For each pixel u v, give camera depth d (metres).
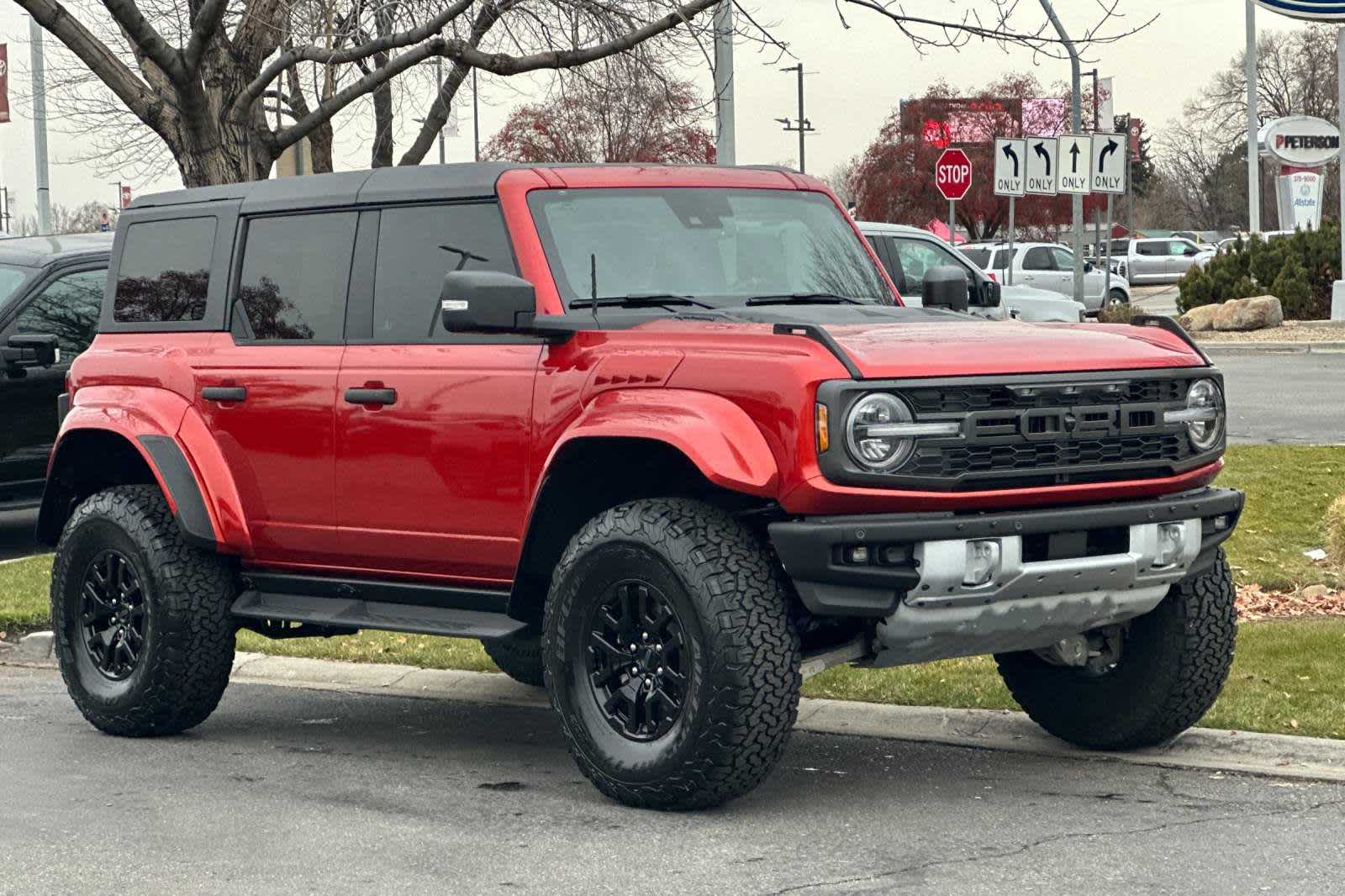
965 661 8.54
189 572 7.66
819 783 6.67
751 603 5.93
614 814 6.27
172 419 7.77
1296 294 32.03
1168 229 114.31
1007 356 6.05
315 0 11.62
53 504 8.46
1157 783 6.57
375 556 7.24
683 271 6.98
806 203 7.57
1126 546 6.19
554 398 6.50
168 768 7.21
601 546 6.21
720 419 5.96
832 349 5.86
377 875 5.57
